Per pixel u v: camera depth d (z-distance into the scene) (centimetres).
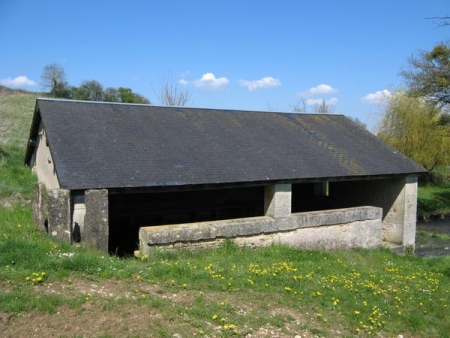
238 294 596
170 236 836
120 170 873
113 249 1154
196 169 950
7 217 916
